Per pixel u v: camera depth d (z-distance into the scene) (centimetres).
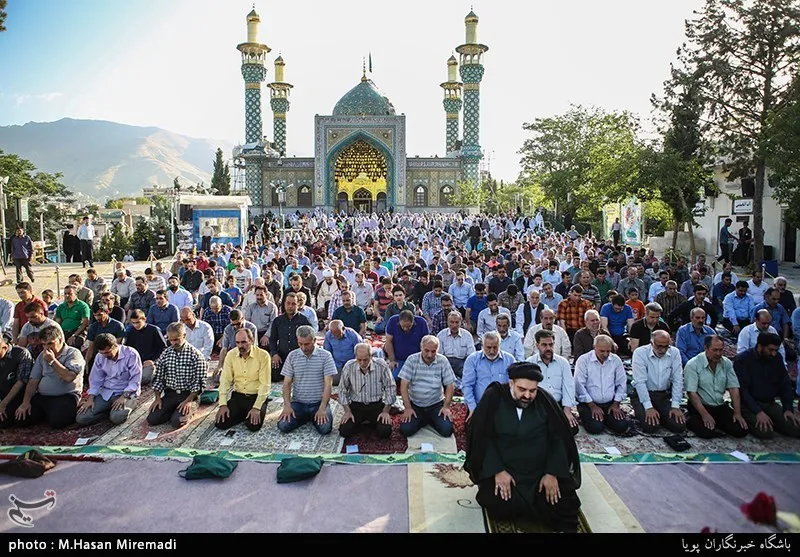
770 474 514
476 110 4819
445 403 623
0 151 3300
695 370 617
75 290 908
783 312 872
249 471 520
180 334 640
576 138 3195
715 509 455
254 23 4788
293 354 633
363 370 615
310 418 642
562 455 439
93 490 483
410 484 498
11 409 629
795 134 1380
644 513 449
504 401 455
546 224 3431
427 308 998
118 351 652
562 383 611
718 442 590
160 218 2922
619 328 903
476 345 917
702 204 2158
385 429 599
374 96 5312
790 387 612
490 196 5000
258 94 4816
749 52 1596
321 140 4656
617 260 1374
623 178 1838
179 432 614
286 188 4809
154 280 1109
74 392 635
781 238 1869
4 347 632
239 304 1170
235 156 4803
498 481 433
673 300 998
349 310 880
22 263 1529
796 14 1509
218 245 1783
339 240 2400
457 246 1833
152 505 460
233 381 641
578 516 438
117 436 602
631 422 641
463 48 4759
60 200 3766
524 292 1209
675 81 1706
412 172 4834
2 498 468
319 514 449
